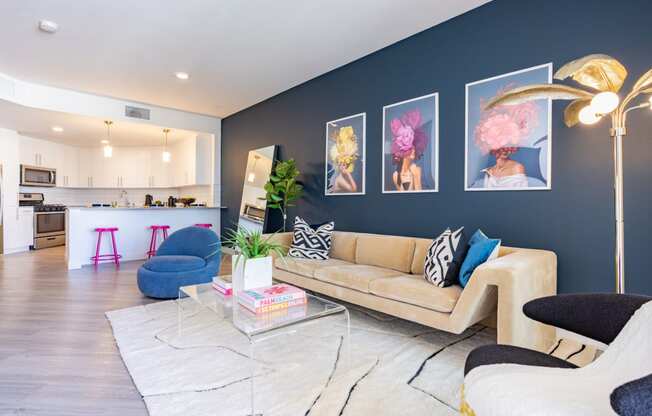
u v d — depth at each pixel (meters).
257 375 1.93
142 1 2.83
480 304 2.03
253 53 3.79
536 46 2.55
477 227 2.89
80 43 3.55
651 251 2.09
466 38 2.96
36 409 1.58
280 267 3.54
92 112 5.21
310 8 2.92
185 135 6.78
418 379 1.89
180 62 4.05
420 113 3.31
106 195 8.41
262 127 5.55
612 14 2.22
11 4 2.85
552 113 2.47
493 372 1.11
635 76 2.13
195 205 6.89
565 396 0.97
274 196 4.55
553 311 1.31
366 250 3.36
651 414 0.71
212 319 2.85
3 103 4.54
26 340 2.37
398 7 2.89
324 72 4.36
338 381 1.87
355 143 3.99
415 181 3.36
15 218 6.29
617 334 1.16
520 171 2.63
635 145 2.14
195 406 1.62
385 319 2.93
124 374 1.93
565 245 2.42
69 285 3.91
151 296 3.38
